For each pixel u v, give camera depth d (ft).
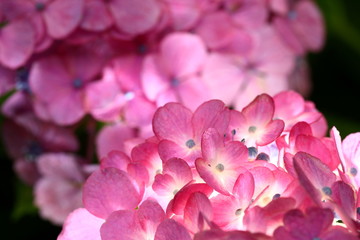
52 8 2.49
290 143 1.79
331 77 3.33
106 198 1.82
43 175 2.63
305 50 2.84
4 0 2.51
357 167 1.84
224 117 1.82
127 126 2.51
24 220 2.73
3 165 2.76
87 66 2.55
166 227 1.68
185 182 1.75
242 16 2.66
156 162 1.85
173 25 2.58
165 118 1.84
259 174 1.73
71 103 2.55
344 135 3.02
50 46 2.55
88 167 2.55
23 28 2.50
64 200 2.61
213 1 2.63
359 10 3.42
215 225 1.64
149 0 2.52
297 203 1.65
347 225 1.64
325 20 3.40
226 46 2.61
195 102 2.51
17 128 2.65
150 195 1.82
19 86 2.62
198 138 1.82
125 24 2.51
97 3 2.50
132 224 1.76
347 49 3.37
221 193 1.72
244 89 2.62
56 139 2.66
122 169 1.87
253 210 1.64
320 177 1.70
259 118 1.84
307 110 1.99
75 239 1.84
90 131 2.65
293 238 1.60
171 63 2.52
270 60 2.66
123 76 2.52
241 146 1.76
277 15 2.71
